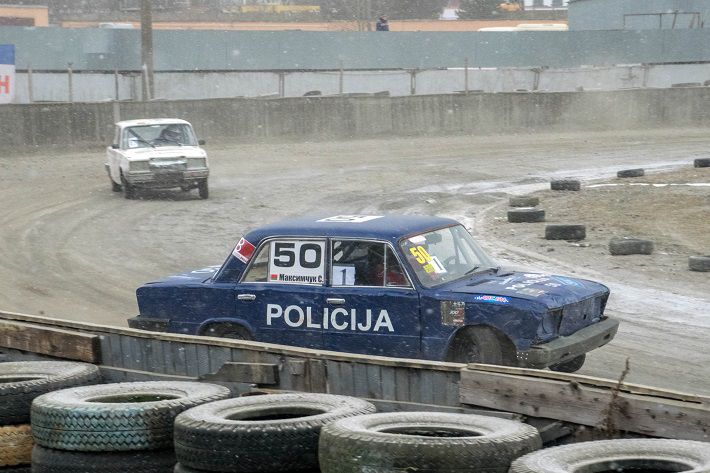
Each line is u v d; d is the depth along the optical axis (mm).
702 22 108875
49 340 16516
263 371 13961
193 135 54250
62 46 85375
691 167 63375
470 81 95562
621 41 99938
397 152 74375
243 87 90375
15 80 81500
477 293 18438
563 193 52406
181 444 11500
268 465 11141
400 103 82812
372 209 49750
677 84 94312
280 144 78688
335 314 19562
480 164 67562
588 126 86625
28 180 60562
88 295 31094
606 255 35062
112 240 40969
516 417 11688
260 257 20422
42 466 12367
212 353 14805
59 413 12203
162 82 87875
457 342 18797
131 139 53188
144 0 80250
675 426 10344
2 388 13438
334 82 92438
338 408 12039
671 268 32500
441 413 11414
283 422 11320
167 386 13516
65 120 73250
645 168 64188
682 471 9281
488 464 10047
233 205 50875
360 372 13336
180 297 20891
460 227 20984
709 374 20750
